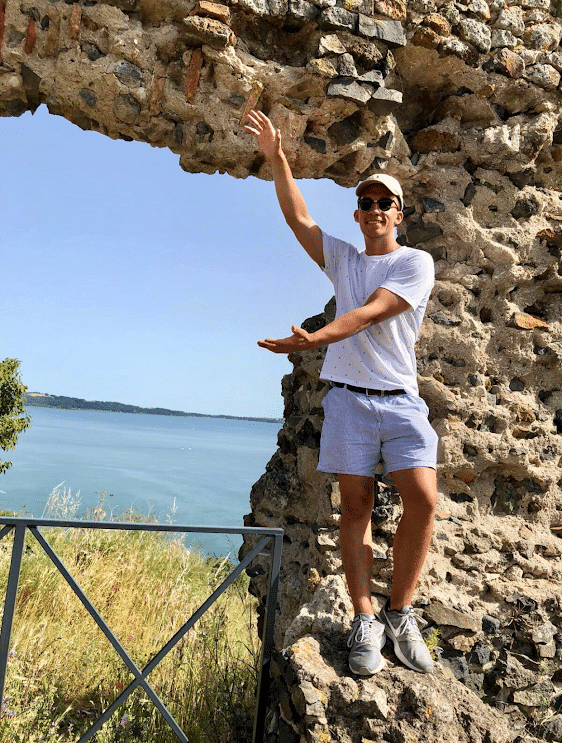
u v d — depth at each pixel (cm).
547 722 298
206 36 282
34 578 449
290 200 260
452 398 315
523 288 342
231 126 305
